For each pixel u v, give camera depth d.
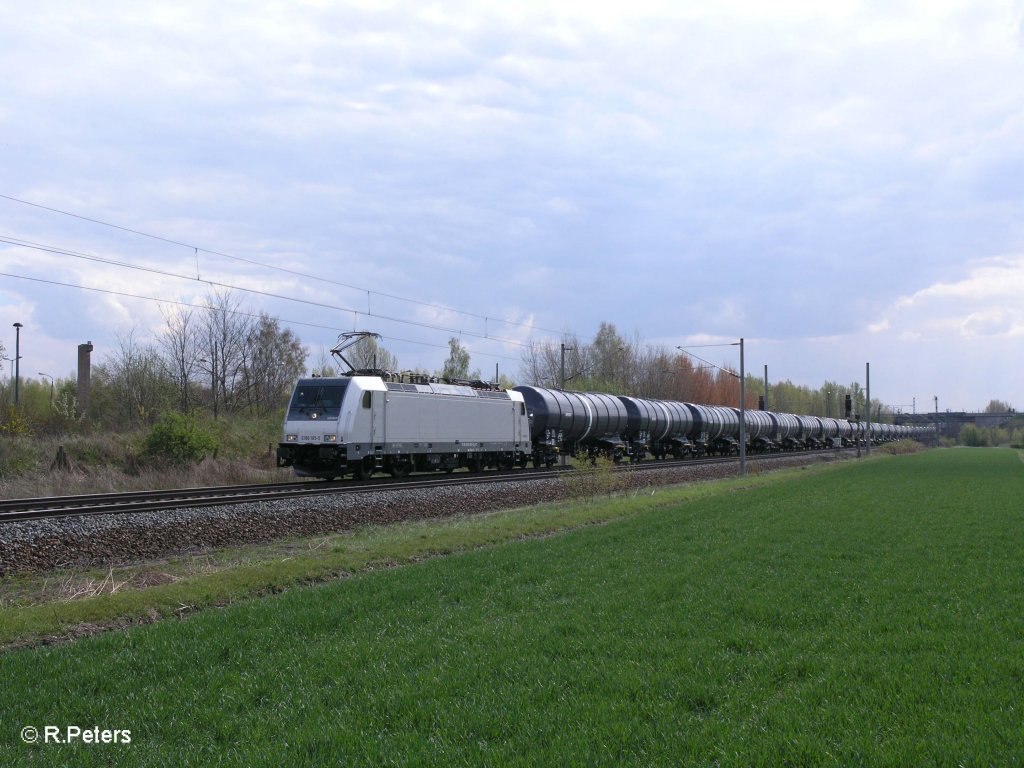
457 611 10.57
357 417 28.11
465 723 6.43
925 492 31.25
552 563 14.43
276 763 5.70
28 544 14.62
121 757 5.95
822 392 151.00
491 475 33.50
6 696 7.25
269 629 9.52
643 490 33.50
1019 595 11.12
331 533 19.78
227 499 20.39
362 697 7.14
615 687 7.28
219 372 50.62
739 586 11.95
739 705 6.77
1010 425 156.88
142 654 8.48
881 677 7.40
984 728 6.09
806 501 27.17
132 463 32.34
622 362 79.50
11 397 43.16
